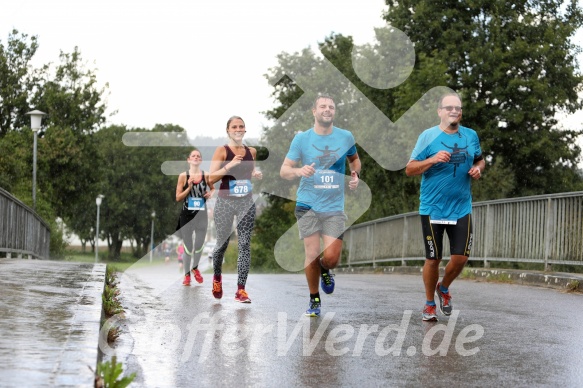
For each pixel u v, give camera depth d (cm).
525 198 1377
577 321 779
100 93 3809
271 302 906
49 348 444
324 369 527
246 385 476
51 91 3725
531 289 1173
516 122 2903
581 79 3044
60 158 3634
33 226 2311
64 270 1001
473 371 530
